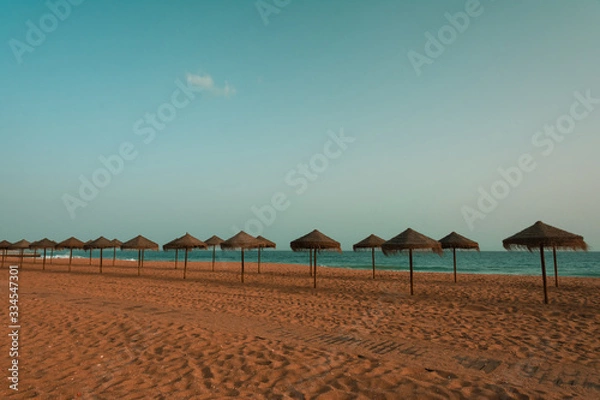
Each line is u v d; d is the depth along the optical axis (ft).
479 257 237.25
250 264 116.98
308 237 45.21
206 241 81.56
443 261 183.42
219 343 18.43
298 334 21.25
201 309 29.17
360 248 61.26
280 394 12.65
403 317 26.22
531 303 32.63
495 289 43.65
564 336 20.81
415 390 12.85
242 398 12.35
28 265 93.40
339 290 42.24
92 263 109.91
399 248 37.93
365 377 14.07
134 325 21.86
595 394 12.83
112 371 14.80
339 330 22.33
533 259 205.57
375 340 19.99
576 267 136.77
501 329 22.57
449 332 21.81
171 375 14.38
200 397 12.45
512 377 14.51
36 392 12.75
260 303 32.37
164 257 259.60
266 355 16.62
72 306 28.43
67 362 15.80
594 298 35.94
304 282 52.42
